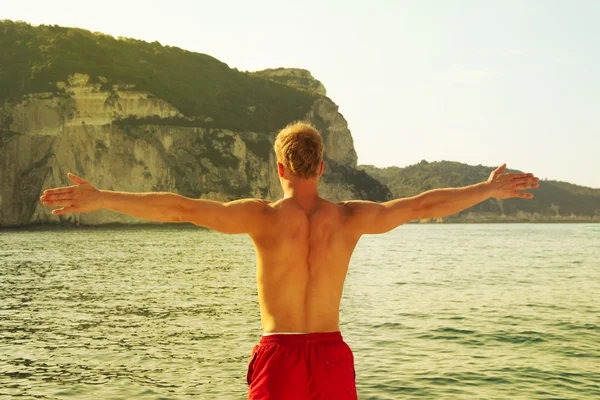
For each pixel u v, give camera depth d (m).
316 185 3.27
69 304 17.31
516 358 10.27
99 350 11.05
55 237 68.25
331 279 3.11
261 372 3.01
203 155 109.25
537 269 30.89
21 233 78.38
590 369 9.51
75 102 100.19
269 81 153.62
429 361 10.03
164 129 106.38
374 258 41.12
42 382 8.88
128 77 109.56
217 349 11.12
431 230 138.88
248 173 114.06
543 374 9.19
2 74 103.38
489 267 32.38
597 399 7.95
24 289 21.09
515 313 15.38
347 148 145.62
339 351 3.05
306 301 3.07
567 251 50.47
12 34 113.19
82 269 29.73
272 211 3.13
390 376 9.08
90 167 97.56
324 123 143.25
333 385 2.98
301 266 3.08
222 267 31.44
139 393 8.32
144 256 40.00
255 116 131.62
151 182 102.06
